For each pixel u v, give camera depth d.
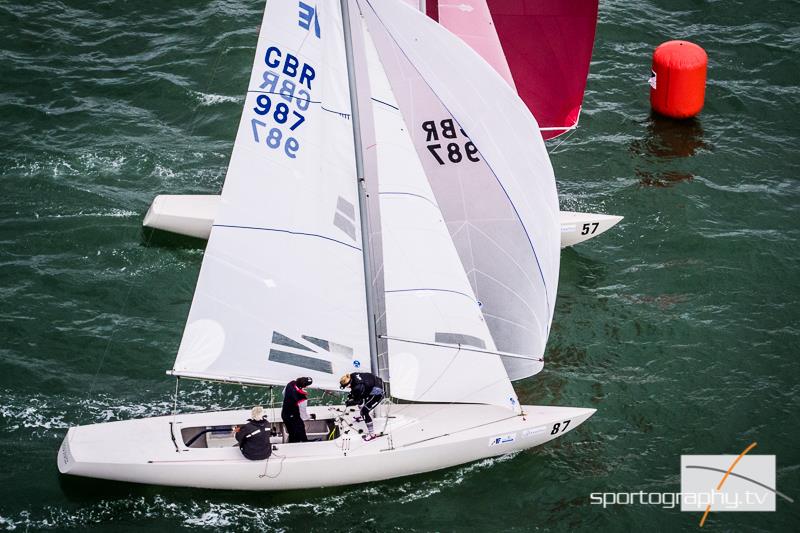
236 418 78.81
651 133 123.38
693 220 108.62
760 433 82.50
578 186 114.50
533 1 100.06
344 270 72.12
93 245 102.25
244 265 70.94
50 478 75.75
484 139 77.12
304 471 74.56
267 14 65.94
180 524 72.94
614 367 90.06
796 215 109.12
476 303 76.50
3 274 96.88
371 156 74.62
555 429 80.62
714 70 133.38
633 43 138.25
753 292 98.56
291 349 73.62
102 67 128.88
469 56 74.38
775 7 144.12
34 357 87.50
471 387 78.19
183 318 94.25
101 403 83.50
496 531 73.81
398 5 73.38
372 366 75.50
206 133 120.31
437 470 78.50
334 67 68.19
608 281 100.75
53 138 116.88
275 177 69.38
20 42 131.88
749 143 121.50
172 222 103.81
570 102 107.44
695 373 89.00
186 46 133.00
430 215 74.19
